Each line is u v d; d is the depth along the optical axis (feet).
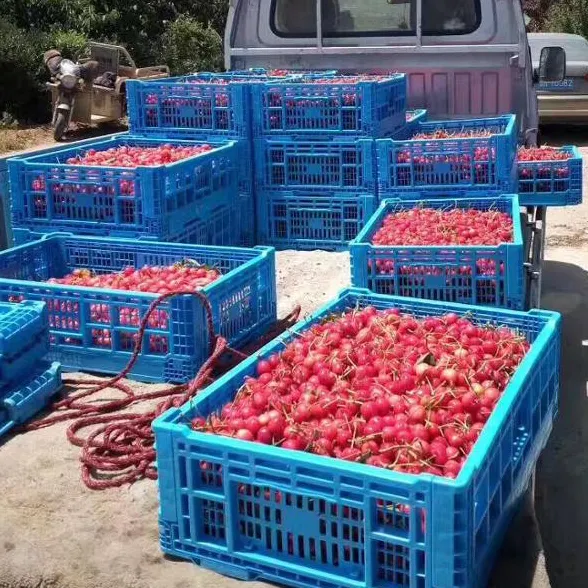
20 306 5.31
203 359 5.45
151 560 3.82
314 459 3.43
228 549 3.67
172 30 25.38
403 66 9.96
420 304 5.50
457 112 9.94
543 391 4.60
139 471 4.40
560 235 12.09
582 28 29.71
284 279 7.55
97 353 5.58
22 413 4.93
